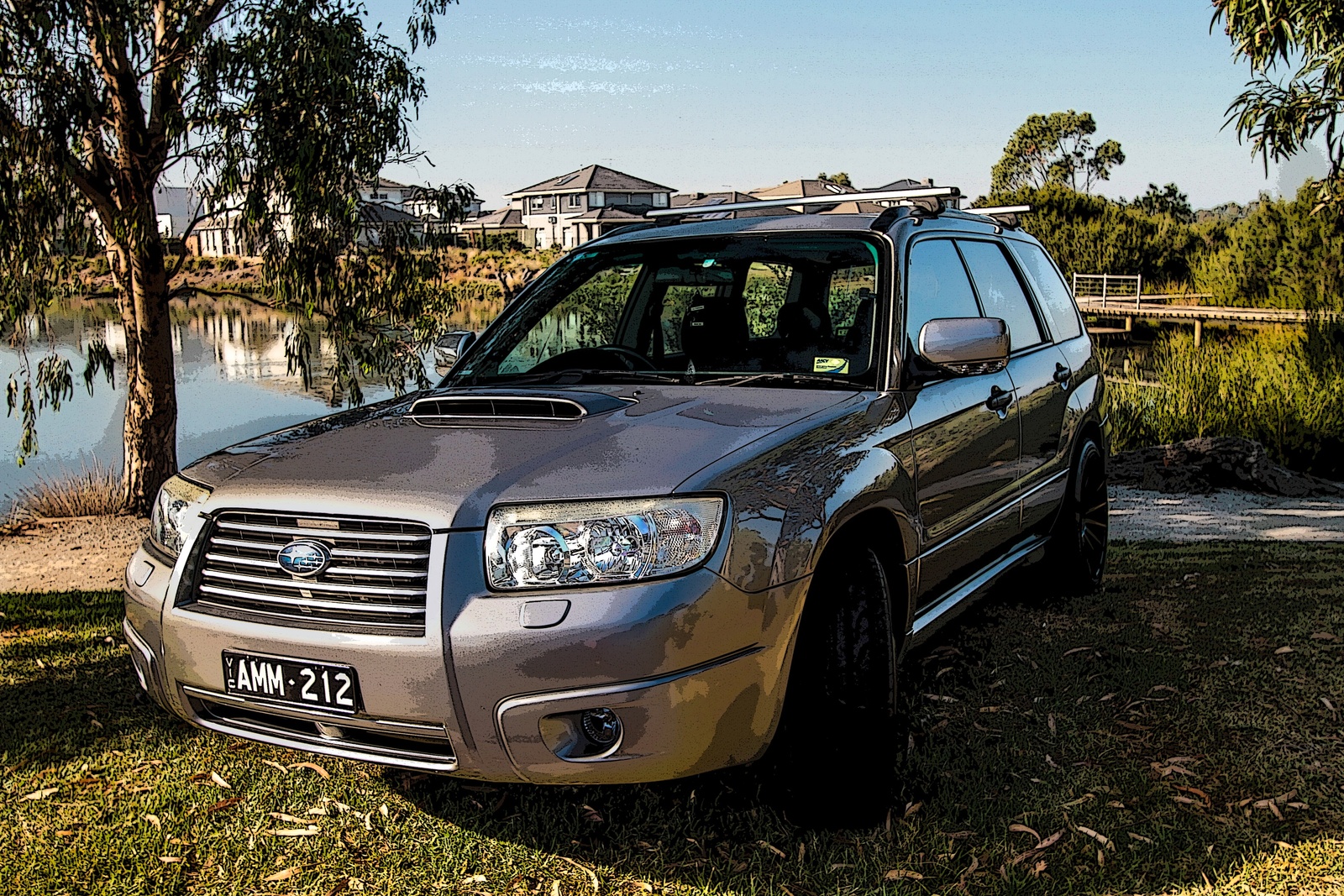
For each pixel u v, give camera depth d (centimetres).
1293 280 2144
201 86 988
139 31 1013
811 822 298
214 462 308
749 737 265
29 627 541
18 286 1014
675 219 456
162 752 362
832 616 294
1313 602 508
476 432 303
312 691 262
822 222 400
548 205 10038
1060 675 415
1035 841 293
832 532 284
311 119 996
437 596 252
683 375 368
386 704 254
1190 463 1064
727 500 263
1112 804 311
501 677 247
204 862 293
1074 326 563
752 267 388
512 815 315
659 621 247
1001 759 341
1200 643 448
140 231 1084
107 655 474
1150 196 6706
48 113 919
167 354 1203
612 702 246
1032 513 459
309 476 280
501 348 409
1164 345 1714
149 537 312
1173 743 351
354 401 1180
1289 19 806
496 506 259
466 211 1165
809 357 363
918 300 383
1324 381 1264
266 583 269
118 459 1603
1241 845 288
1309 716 370
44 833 310
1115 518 883
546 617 247
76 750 365
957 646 452
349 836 305
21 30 891
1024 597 527
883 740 302
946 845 292
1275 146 881
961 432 373
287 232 1092
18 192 945
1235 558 628
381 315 1184
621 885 278
